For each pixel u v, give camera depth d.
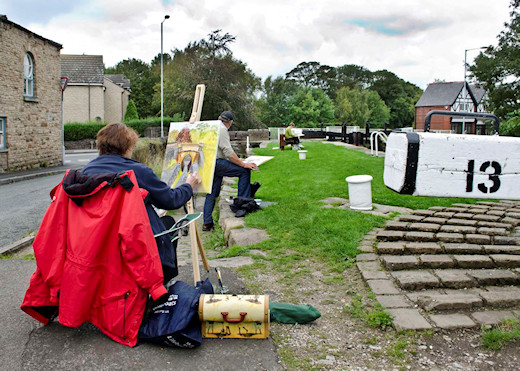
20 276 4.48
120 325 2.99
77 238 2.90
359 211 6.65
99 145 3.26
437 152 2.34
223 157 7.25
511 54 41.16
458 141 2.34
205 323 3.15
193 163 4.20
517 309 3.53
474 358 2.94
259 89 62.16
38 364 2.83
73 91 43.00
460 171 2.36
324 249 5.10
